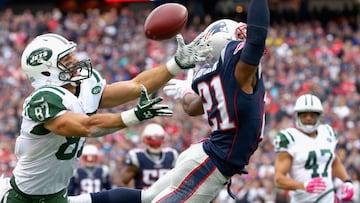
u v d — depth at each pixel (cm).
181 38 1792
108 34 6278
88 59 1777
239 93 1695
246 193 3809
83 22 6438
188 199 1728
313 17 7231
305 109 2584
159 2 7000
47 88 1706
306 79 5678
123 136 4488
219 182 1730
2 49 5972
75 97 1720
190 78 1889
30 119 1720
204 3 7194
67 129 1672
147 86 1855
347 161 4391
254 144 1733
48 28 6353
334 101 5288
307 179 2602
